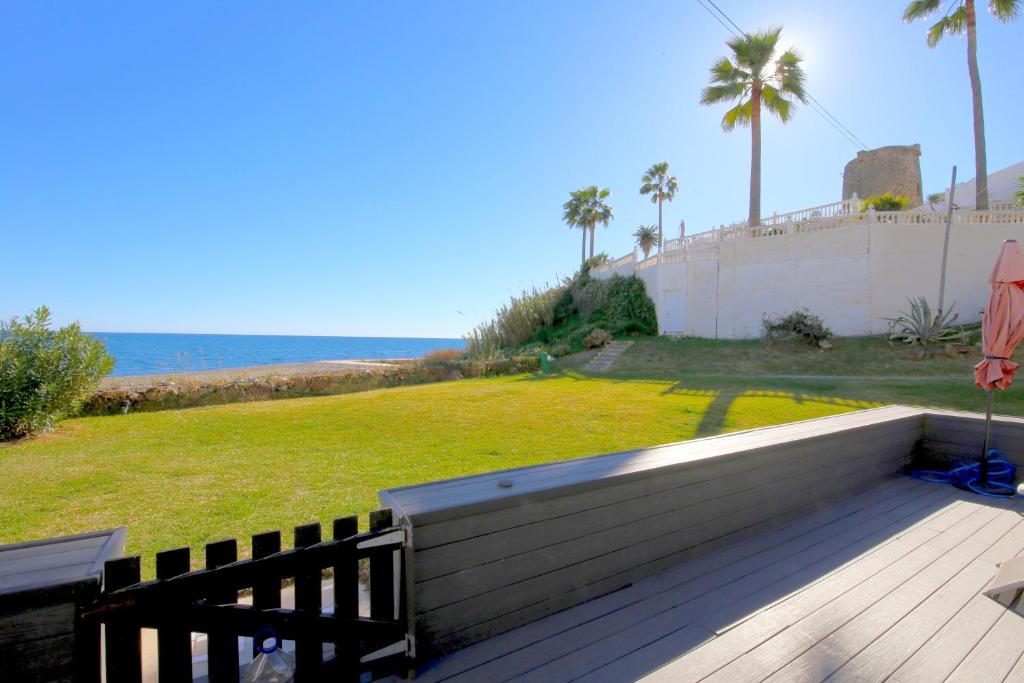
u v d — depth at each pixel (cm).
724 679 188
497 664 193
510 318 2419
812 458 357
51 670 133
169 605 149
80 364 842
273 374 1414
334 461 593
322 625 174
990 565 285
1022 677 193
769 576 267
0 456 639
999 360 401
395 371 1523
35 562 145
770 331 1691
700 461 280
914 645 211
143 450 664
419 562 187
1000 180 2377
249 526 394
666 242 2120
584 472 247
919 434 482
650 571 262
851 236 1670
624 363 1711
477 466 565
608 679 186
